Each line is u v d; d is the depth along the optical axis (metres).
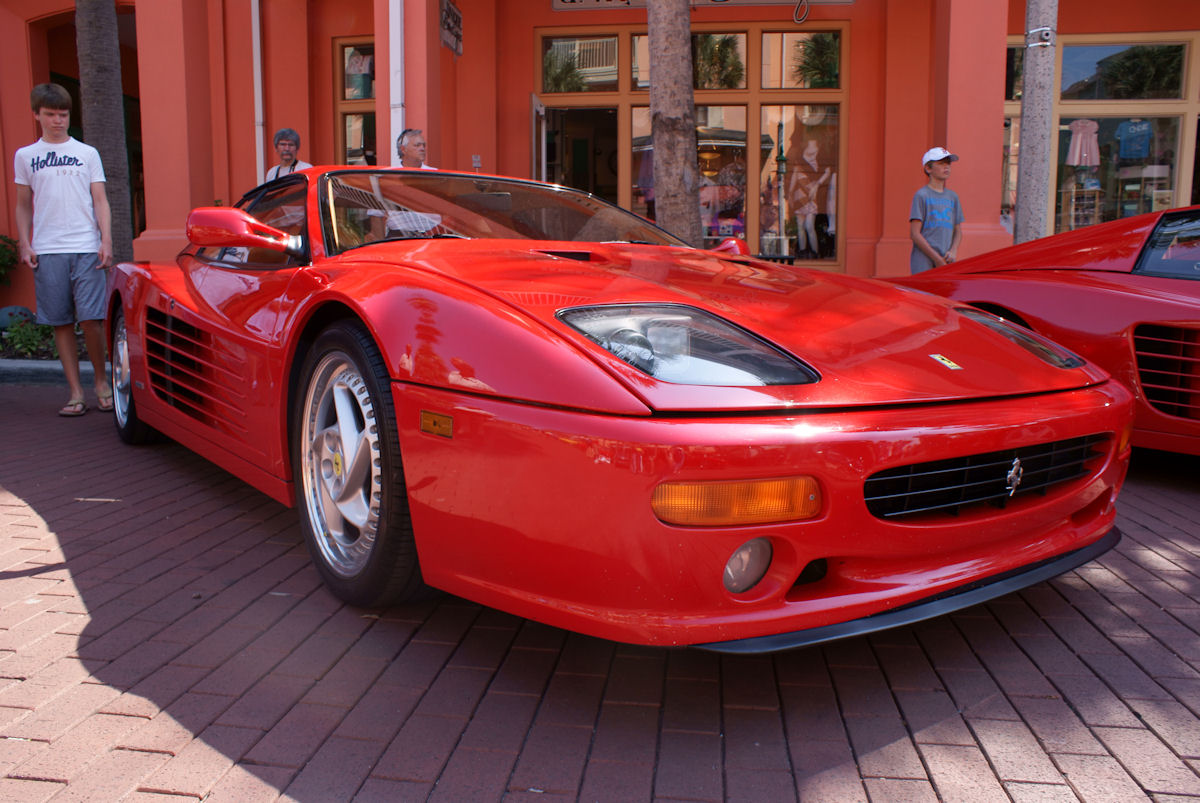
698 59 8.48
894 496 1.61
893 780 1.45
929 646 1.96
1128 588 2.29
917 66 7.95
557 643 1.96
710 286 2.10
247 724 1.61
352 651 1.91
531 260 2.18
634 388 1.50
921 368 1.79
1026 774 1.46
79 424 4.51
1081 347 3.30
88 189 4.59
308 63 8.80
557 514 1.52
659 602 1.48
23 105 9.20
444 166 8.53
